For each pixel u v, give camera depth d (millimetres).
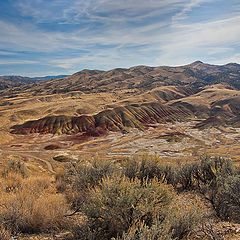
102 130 152500
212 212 10156
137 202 6578
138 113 181625
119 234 6234
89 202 7309
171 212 6594
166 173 15586
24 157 86438
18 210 7512
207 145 114250
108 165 11820
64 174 15578
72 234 6789
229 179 11531
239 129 151250
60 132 150750
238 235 7062
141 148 112875
